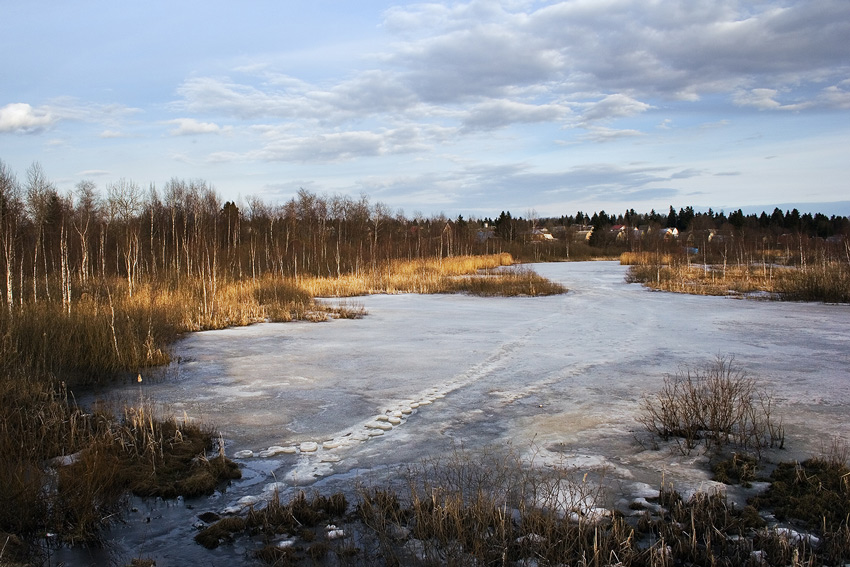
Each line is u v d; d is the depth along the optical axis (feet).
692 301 69.77
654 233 216.95
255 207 135.95
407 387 29.81
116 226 69.36
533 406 26.25
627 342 41.98
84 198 67.72
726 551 13.98
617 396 27.61
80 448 20.33
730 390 23.85
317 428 23.72
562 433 22.61
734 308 62.28
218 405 26.84
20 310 35.60
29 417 22.36
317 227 127.95
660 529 14.83
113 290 52.31
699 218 269.03
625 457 20.10
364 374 32.65
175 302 53.06
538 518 14.70
